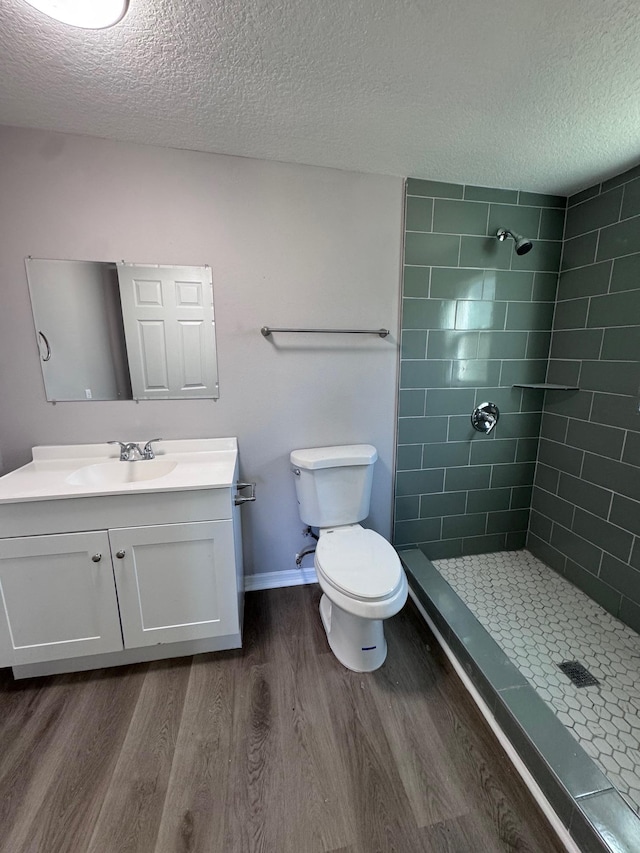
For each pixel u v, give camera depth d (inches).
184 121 52.4
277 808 39.9
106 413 65.3
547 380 82.7
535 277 77.5
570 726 49.2
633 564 65.6
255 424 71.1
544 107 48.7
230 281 65.1
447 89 45.4
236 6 34.5
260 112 50.2
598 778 38.5
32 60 40.8
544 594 75.4
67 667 56.1
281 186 63.9
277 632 65.2
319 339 70.6
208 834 37.7
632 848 33.2
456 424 80.4
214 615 57.9
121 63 41.3
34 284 59.1
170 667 57.6
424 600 69.1
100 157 57.4
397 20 35.9
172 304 63.9
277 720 49.3
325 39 37.9
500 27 36.7
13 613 51.7
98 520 51.6
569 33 37.2
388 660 59.4
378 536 64.6
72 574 52.2
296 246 66.2
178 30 36.8
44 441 64.2
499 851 36.5
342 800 40.6
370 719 49.6
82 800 40.4
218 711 50.5
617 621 68.1
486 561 86.4
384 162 63.4
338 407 74.0
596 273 70.1
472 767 44.0
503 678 50.4
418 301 72.8
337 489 68.6
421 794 41.2
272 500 75.0
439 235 71.2
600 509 71.4
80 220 58.6
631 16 35.1
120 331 63.1
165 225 61.2
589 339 72.2
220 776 42.8
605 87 44.8
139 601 54.9
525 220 74.6
